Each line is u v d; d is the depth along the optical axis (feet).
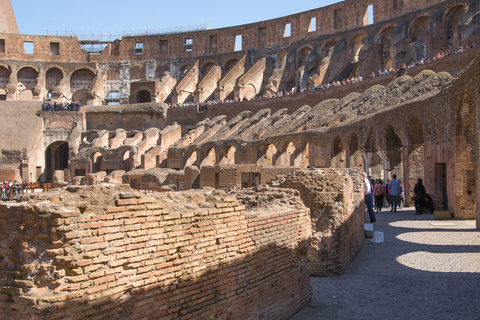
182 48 314.35
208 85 279.08
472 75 72.64
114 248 22.68
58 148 262.88
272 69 284.61
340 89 191.42
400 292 40.01
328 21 267.59
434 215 81.41
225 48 306.14
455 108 80.07
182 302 25.99
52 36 306.14
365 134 117.19
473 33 164.76
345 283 43.19
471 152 80.48
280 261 35.01
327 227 46.21
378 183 97.09
